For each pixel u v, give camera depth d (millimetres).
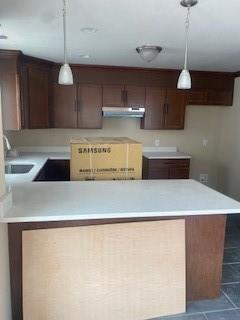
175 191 2227
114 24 2412
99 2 1948
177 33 2641
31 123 3848
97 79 4352
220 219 2090
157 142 4977
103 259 1878
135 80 4453
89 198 1996
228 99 4758
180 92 4598
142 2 1941
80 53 3518
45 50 3381
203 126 5094
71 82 2211
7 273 1737
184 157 4477
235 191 4703
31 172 3021
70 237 1831
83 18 2270
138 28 2512
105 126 4785
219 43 2957
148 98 4516
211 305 2117
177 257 2008
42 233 1793
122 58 3781
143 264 1947
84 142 2412
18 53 3359
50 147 4660
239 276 2537
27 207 1781
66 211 1724
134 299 1932
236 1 1903
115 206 1836
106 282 1884
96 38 2832
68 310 1832
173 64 4078
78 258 1841
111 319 1895
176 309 2012
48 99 4172
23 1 1938
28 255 1777
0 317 1564
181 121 4676
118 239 1906
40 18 2273
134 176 2504
